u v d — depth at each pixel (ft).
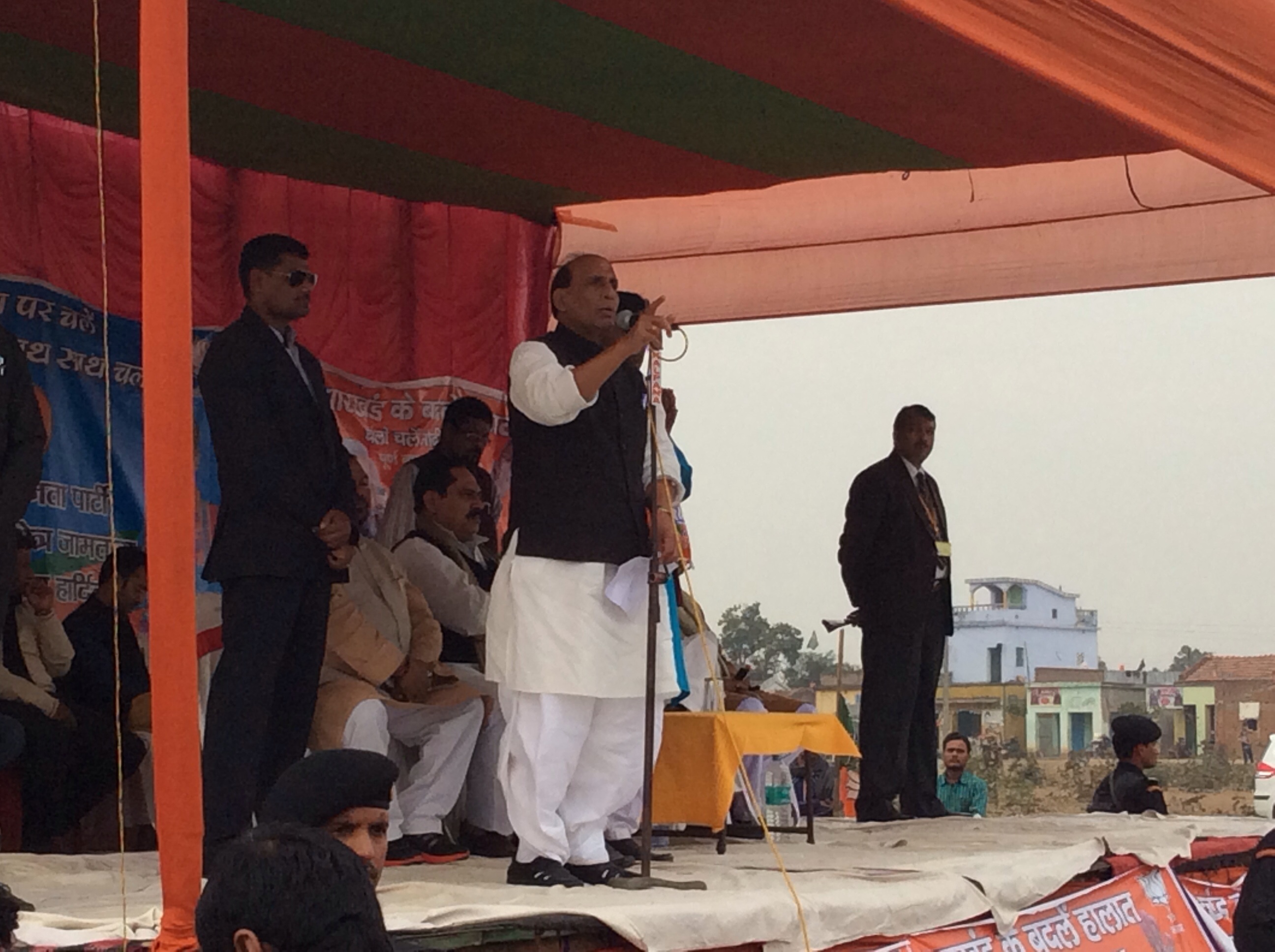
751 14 15.64
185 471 9.82
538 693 14.25
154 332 9.82
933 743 24.16
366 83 19.52
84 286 20.85
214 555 14.89
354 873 6.36
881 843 20.04
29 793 18.66
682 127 20.66
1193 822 23.04
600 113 20.31
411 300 24.44
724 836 18.53
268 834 6.45
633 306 16.87
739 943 12.44
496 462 25.05
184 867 9.73
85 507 20.62
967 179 25.58
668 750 17.08
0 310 20.03
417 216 24.56
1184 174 24.49
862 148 20.75
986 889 15.65
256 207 22.86
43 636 19.07
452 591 19.25
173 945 9.66
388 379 24.17
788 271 27.02
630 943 11.86
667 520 14.85
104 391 20.93
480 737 18.89
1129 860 18.60
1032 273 26.11
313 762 9.49
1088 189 25.03
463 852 18.03
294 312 15.55
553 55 18.28
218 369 15.11
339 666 17.40
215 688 14.66
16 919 11.15
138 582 20.52
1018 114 18.47
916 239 26.43
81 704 19.48
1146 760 25.55
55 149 20.66
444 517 19.75
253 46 18.38
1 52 18.61
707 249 26.58
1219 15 15.93
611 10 15.81
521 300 25.41
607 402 14.89
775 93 18.81
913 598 23.00
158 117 9.94
